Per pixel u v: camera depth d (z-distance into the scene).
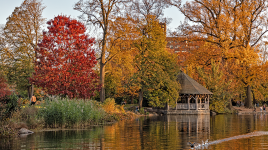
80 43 29.02
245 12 53.38
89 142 13.45
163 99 43.91
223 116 39.12
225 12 56.12
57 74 28.61
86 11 40.56
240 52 54.53
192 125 23.14
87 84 29.84
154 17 46.03
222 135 16.34
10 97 19.41
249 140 14.34
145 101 59.75
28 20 51.91
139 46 45.31
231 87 51.97
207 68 57.88
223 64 56.12
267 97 72.75
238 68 55.38
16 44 51.91
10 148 11.91
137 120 29.27
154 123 25.05
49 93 28.42
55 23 28.42
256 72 54.12
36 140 14.07
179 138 14.98
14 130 16.52
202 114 45.06
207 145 12.80
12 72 52.94
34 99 30.53
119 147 12.12
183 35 57.91
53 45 28.62
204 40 57.31
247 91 59.66
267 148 12.05
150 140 14.17
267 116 38.97
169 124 24.02
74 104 21.61
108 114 28.31
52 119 20.33
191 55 57.34
